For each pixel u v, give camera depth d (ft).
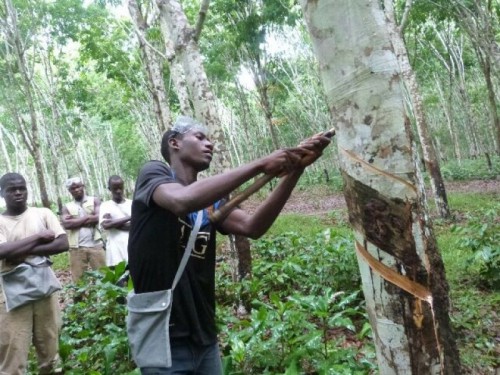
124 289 16.72
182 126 7.82
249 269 21.07
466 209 43.32
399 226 5.75
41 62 70.38
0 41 58.75
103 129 145.38
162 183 6.74
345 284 19.33
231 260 21.30
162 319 7.13
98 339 14.57
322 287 19.16
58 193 69.67
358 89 5.80
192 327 7.47
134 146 153.48
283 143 116.57
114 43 64.28
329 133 6.49
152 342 7.16
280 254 25.54
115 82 87.97
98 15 61.36
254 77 71.72
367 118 5.78
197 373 7.73
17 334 12.51
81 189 22.89
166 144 7.93
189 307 7.39
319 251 21.77
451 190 63.52
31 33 55.93
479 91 104.06
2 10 53.06
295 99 107.86
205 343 7.63
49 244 12.64
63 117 88.58
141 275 7.32
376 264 5.86
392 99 5.76
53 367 13.55
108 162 153.69
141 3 41.93
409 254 5.75
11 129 103.86
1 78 58.54
